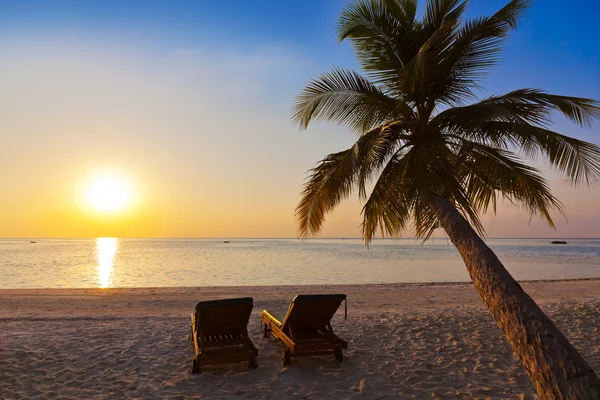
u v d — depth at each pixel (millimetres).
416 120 6617
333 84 6801
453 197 6559
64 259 42531
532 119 5781
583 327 8695
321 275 25734
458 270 29562
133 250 72125
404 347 7410
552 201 5934
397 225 6953
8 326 9008
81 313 11234
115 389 5543
